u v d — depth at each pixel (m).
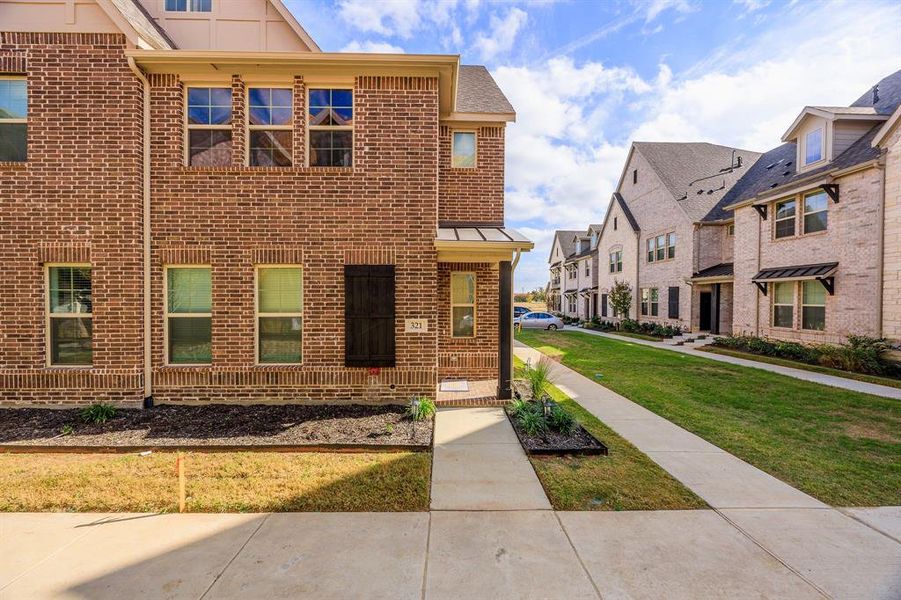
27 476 4.48
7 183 6.73
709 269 19.20
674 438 5.83
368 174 7.21
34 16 6.72
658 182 22.23
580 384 9.42
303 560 3.16
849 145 12.88
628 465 4.88
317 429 5.94
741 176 21.45
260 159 7.30
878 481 4.48
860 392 8.57
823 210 12.85
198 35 8.60
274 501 3.99
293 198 7.14
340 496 4.09
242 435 5.70
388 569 3.06
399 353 7.27
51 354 6.94
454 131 9.59
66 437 5.57
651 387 9.04
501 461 5.00
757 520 3.71
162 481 4.38
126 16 6.70
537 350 15.56
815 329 13.04
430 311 7.27
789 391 8.66
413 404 6.53
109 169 6.77
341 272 7.21
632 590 2.84
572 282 40.22
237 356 7.13
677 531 3.54
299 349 7.38
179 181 7.02
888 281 10.85
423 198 7.26
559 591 2.83
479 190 9.55
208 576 2.99
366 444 5.34
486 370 9.37
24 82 6.88
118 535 3.48
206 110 7.23
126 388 6.84
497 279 9.35
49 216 6.75
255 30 8.65
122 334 6.82
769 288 14.86
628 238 25.06
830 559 3.17
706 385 9.24
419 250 7.27
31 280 6.78
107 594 2.82
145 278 6.97
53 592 2.84
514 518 3.74
